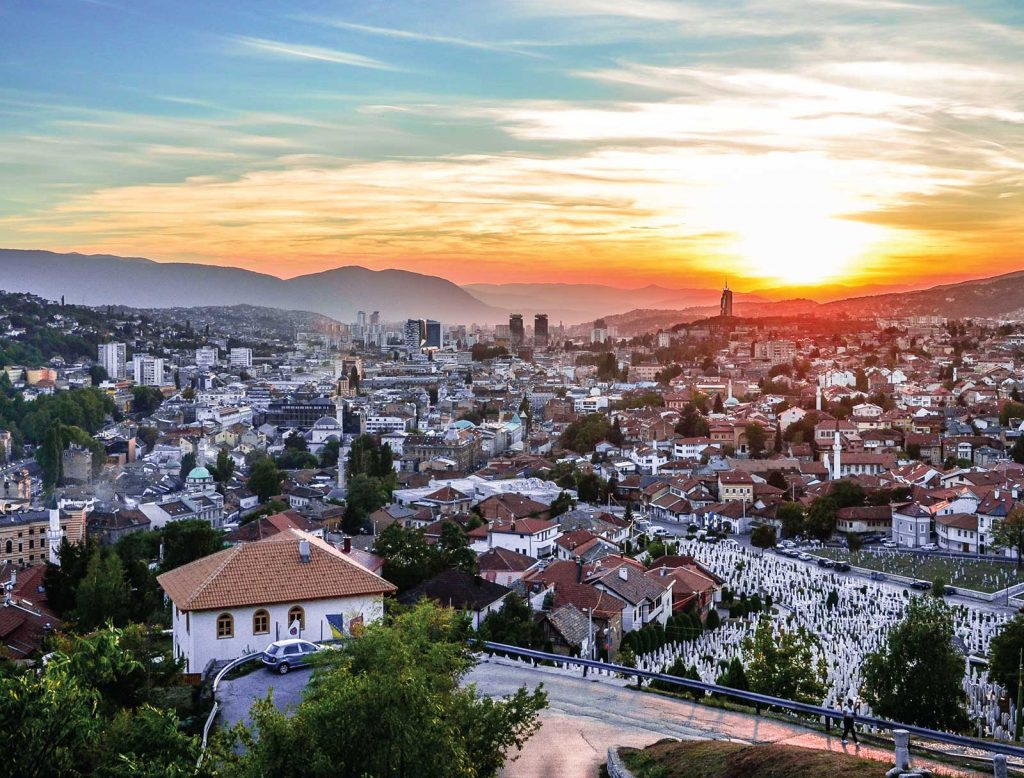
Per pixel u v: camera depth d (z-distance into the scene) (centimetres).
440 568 16212
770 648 11356
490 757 6700
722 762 6988
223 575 9331
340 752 5669
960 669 10888
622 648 14350
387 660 6172
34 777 5394
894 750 7612
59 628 13525
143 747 5822
